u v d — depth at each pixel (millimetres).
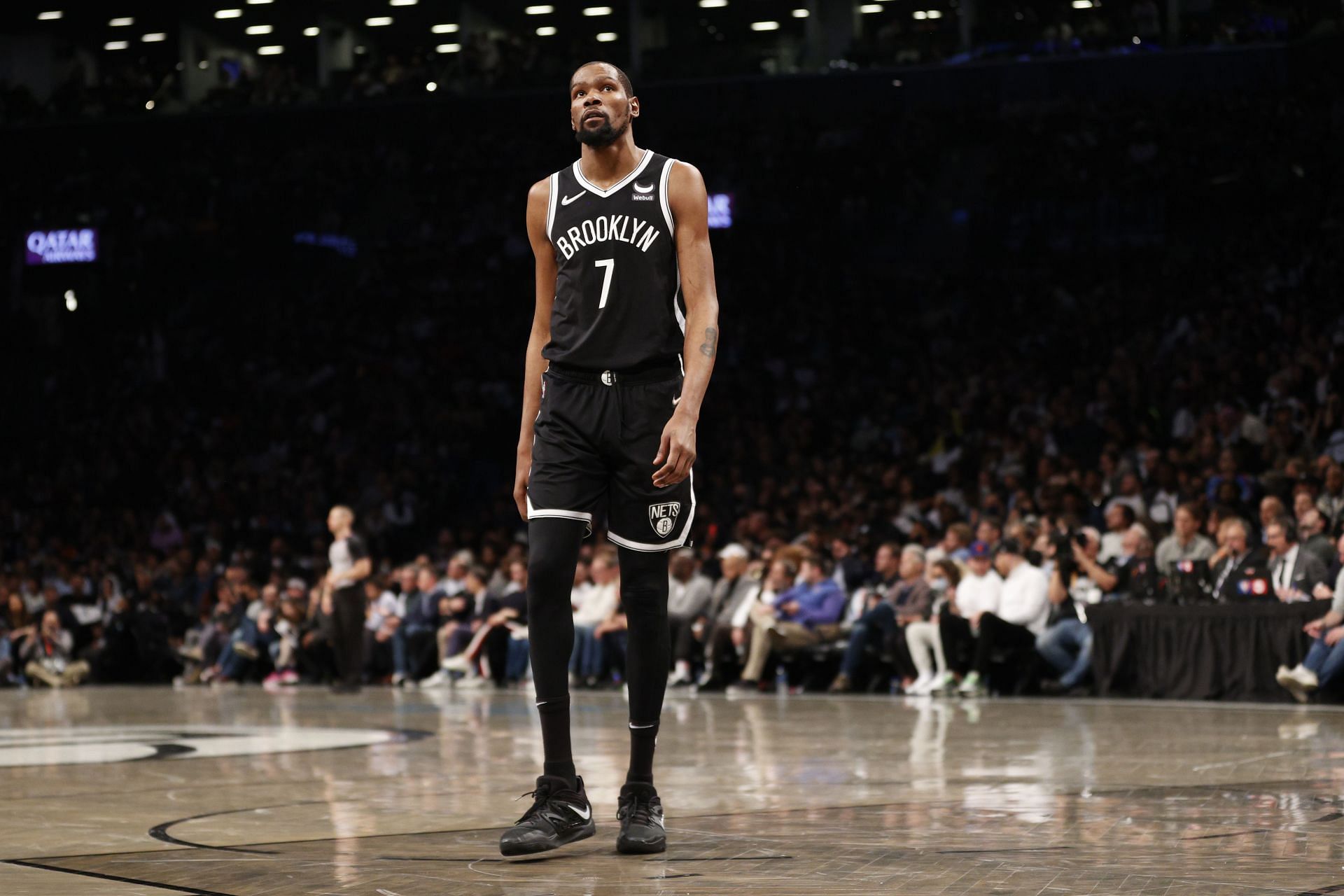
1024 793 4117
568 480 3363
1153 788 4191
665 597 3381
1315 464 10609
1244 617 8648
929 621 10234
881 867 2865
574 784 3295
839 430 17234
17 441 22438
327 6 23469
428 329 22375
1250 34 19109
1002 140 20281
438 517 18375
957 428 16141
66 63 24250
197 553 17812
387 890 2670
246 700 10664
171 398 22375
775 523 13594
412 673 13117
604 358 3365
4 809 4062
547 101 22609
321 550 16234
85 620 15125
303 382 22156
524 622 12461
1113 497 11625
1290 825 3402
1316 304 16078
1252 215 18844
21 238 24219
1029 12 20297
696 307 3373
